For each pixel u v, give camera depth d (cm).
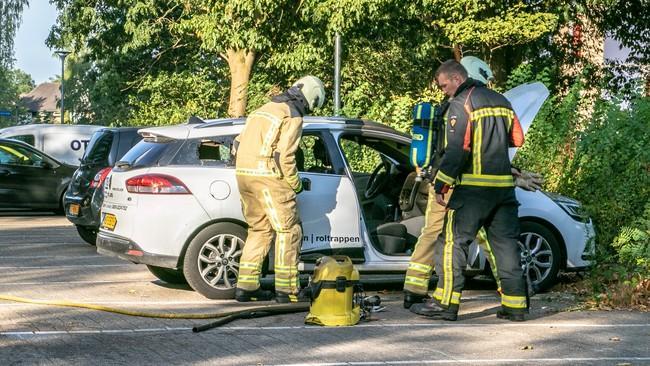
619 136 1501
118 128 1939
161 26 4891
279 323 1122
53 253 1862
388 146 1405
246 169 1220
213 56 4959
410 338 1037
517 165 1691
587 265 1409
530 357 947
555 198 1413
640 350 986
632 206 1463
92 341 1008
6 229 2458
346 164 1336
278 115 1205
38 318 1133
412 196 1364
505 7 2994
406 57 3506
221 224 1293
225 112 4112
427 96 2827
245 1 3288
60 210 3025
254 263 1249
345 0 2912
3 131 3400
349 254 1317
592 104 1772
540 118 1708
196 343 1003
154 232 1281
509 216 1145
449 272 1144
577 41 3653
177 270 1432
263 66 4156
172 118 3712
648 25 3616
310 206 1303
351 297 1123
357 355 949
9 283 1432
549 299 1320
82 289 1377
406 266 1336
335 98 2359
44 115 7712
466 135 1105
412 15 3031
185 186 1287
